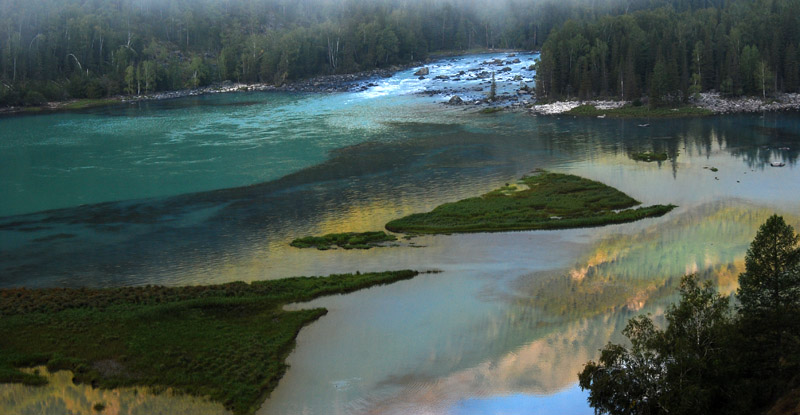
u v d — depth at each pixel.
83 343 57.38
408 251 80.38
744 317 46.50
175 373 52.75
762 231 47.22
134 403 49.09
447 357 55.28
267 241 85.31
